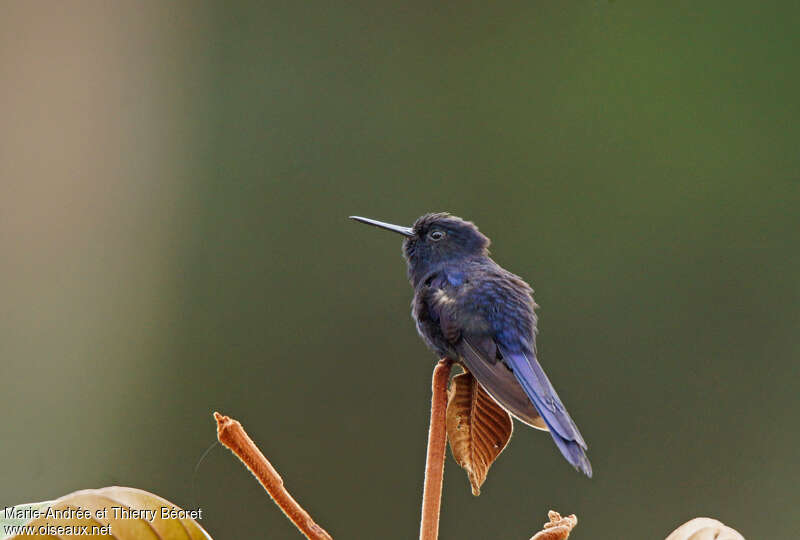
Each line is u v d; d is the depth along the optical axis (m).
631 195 12.66
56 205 11.99
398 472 10.63
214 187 12.45
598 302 12.05
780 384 11.33
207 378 11.26
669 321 11.87
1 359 11.11
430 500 3.23
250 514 10.15
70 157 12.24
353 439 10.89
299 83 13.05
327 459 10.77
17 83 12.34
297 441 10.91
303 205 12.45
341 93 13.14
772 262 12.20
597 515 10.60
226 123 12.77
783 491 10.59
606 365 11.70
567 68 13.39
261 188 12.53
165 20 13.01
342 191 12.49
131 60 12.77
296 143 12.83
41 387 11.06
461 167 12.87
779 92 12.99
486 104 13.19
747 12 13.45
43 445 10.67
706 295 12.03
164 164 12.49
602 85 13.31
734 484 10.73
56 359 11.21
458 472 10.44
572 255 12.37
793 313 11.76
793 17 13.23
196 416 11.05
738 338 11.82
